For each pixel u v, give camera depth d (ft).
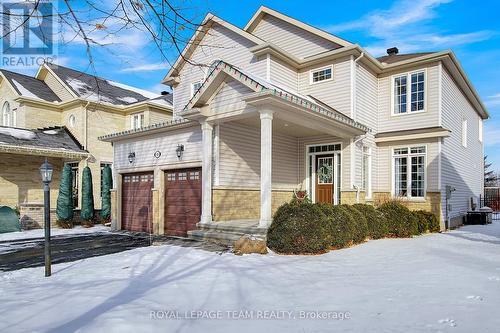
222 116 32.32
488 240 33.68
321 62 43.98
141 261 24.91
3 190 52.80
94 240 38.70
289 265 22.31
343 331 11.48
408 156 45.39
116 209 47.24
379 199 44.88
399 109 47.06
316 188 43.52
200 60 49.55
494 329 11.30
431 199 43.34
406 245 29.94
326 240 26.81
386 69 47.09
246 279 18.85
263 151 28.99
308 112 31.24
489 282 17.52
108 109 63.67
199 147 37.17
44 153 52.95
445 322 12.01
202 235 32.50
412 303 14.25
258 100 28.12
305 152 44.09
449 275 19.11
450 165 47.75
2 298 16.17
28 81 66.33
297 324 12.23
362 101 44.04
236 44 45.65
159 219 40.68
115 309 13.75
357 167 41.65
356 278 18.86
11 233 45.57
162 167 40.96
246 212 37.40
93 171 60.44
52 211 52.60
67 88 62.08
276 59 43.04
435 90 44.11
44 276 21.77
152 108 63.62
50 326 12.12
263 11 49.34
